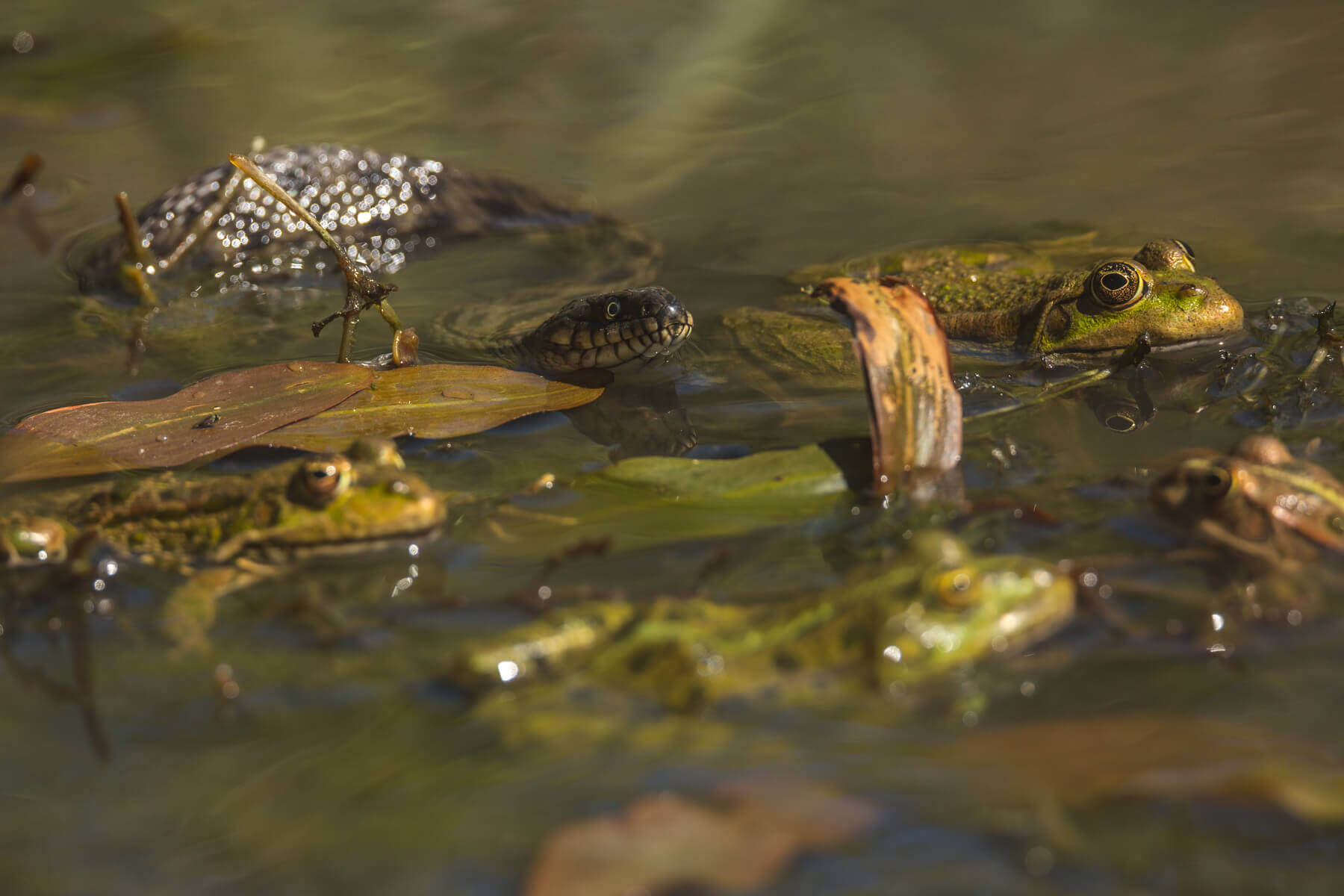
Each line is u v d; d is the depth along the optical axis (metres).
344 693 5.50
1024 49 19.89
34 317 11.88
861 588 5.63
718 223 13.97
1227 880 4.05
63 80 19.08
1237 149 14.87
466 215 14.59
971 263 11.96
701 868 4.21
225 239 13.77
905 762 4.74
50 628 6.37
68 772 5.02
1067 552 6.42
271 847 4.47
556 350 10.47
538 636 5.54
